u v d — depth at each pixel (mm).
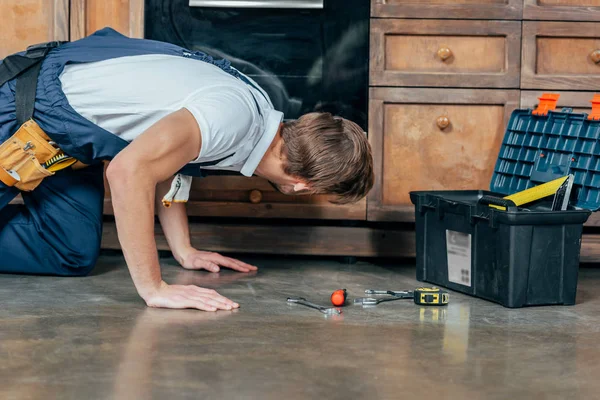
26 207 2488
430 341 1839
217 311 2086
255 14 2867
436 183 2924
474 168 2912
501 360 1696
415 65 2879
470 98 2877
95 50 2246
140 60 2188
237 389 1469
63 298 2197
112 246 2955
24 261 2469
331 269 2812
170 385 1483
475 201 2471
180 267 2732
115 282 2438
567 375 1600
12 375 1523
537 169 2627
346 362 1655
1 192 2307
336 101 2900
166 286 2125
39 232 2449
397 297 2322
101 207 2527
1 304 2109
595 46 2877
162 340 1791
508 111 2881
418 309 2182
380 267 2879
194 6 2850
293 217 2930
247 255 3041
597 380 1571
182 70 2133
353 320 2031
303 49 2881
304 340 1820
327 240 2943
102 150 2191
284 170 2117
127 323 1932
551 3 2857
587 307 2248
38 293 2256
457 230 2418
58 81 2182
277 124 2115
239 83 2125
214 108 1972
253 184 2914
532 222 2182
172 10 2877
